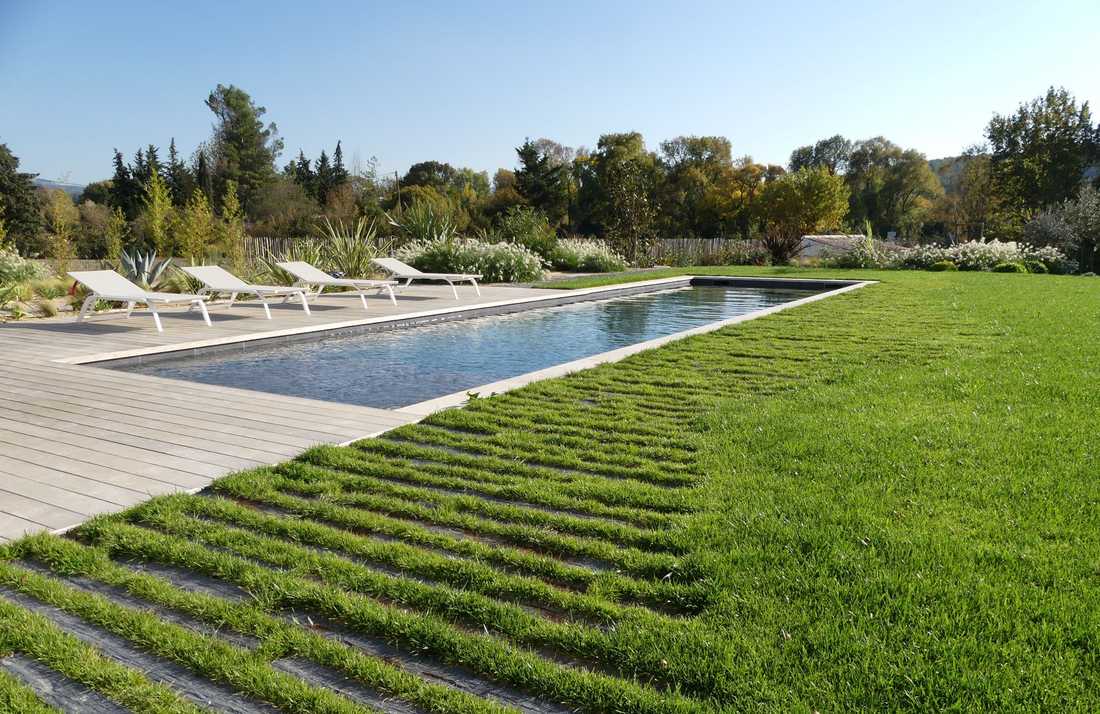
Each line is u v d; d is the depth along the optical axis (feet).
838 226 141.18
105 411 14.11
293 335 25.66
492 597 6.89
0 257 38.63
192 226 55.72
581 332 30.35
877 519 8.35
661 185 157.58
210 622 6.48
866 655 5.64
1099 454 10.68
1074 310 30.40
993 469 10.11
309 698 5.30
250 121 159.63
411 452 11.48
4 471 10.43
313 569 7.35
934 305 33.91
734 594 6.70
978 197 126.41
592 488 9.73
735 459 10.92
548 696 5.41
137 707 5.25
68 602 6.65
